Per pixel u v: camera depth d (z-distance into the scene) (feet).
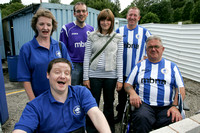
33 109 3.73
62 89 3.78
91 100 4.18
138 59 8.21
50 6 14.16
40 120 3.76
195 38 16.43
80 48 8.30
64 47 5.89
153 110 6.48
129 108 6.76
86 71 7.29
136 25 8.23
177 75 6.52
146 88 6.65
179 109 6.01
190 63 17.43
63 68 3.76
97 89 7.25
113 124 7.72
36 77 5.06
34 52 4.94
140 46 8.11
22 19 21.22
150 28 22.98
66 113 3.95
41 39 5.07
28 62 4.92
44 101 3.89
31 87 5.10
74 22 8.36
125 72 8.39
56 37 15.19
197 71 16.70
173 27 19.21
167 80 6.51
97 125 3.81
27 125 3.43
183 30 17.80
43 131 3.86
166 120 5.91
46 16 4.83
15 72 17.54
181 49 18.40
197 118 5.15
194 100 12.23
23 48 4.90
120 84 7.14
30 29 18.84
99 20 6.71
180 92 6.26
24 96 13.16
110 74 7.04
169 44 20.21
